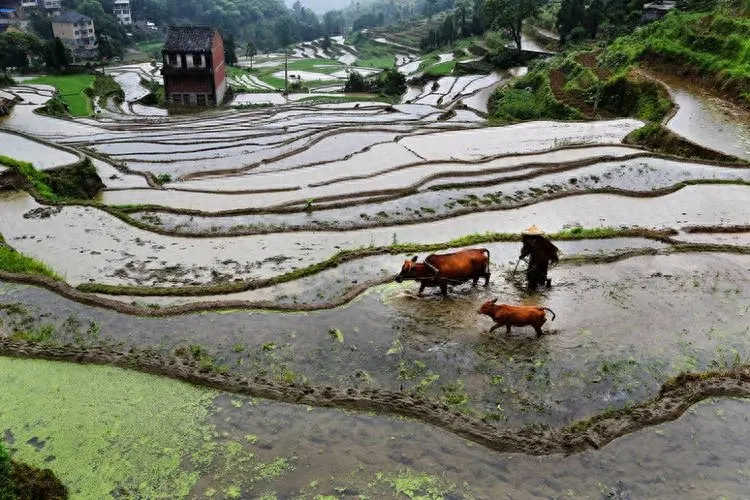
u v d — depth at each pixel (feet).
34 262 47.91
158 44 428.97
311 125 138.82
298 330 36.50
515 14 229.25
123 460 25.48
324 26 598.75
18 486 23.03
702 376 31.78
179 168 95.50
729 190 70.13
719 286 42.65
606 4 228.22
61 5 396.16
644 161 81.61
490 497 24.12
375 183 74.18
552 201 66.80
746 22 124.98
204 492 23.97
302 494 23.93
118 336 35.96
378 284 42.22
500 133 106.63
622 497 24.45
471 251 40.63
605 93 135.33
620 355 33.91
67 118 149.38
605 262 46.39
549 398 30.50
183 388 30.22
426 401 29.45
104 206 64.59
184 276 48.70
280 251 54.03
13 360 32.04
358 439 27.07
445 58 297.94
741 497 24.61
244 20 541.34
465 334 35.91
